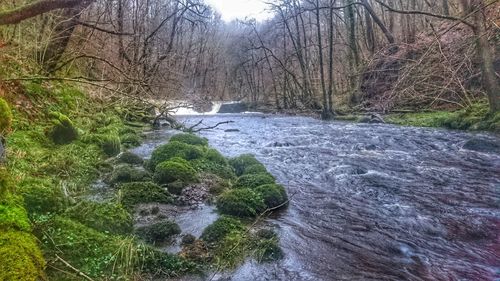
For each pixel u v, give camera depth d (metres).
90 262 4.05
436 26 22.31
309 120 25.38
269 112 36.44
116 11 18.92
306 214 6.50
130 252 4.28
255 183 7.31
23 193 4.69
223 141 15.01
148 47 21.91
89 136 9.81
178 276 4.27
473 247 5.27
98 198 6.28
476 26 14.86
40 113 9.19
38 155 7.11
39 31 11.50
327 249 5.16
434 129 16.59
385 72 25.00
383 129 17.64
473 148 12.01
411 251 5.15
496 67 17.88
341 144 14.00
